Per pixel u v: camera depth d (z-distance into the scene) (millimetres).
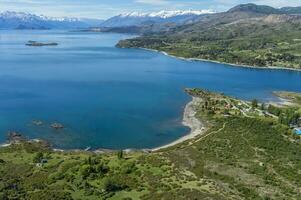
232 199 91750
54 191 94625
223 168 112500
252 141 135875
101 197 92125
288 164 118188
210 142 135875
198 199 90000
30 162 115812
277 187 101875
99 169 106750
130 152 136250
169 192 93562
